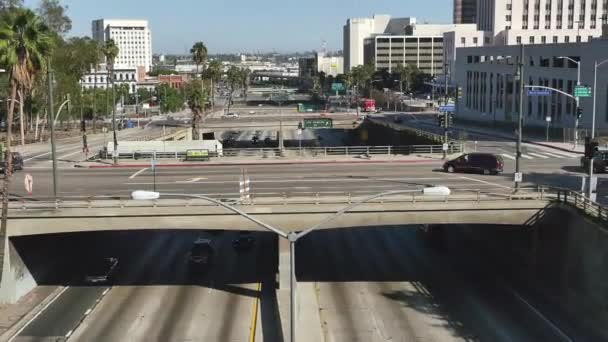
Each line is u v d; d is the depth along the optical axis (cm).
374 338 3556
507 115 12588
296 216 4081
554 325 3722
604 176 6000
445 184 5519
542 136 10050
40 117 13088
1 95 9844
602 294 3569
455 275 4672
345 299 4159
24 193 5309
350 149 8269
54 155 4981
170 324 3747
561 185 5459
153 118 17375
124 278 4600
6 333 3616
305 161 7431
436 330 3666
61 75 11769
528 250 4462
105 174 6512
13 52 3956
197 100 10725
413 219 4141
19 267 4206
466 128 12350
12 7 9956
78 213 4056
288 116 13525
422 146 8144
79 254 5212
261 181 5841
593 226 3697
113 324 3750
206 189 5397
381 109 18950
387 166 6938
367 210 4097
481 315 3888
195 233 5800
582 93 7481
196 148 8069
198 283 4478
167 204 4081
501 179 5831
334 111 17475
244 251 5184
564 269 4078
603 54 9719
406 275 4669
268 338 3562
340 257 5112
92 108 14712
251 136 16050
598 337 3512
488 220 4184
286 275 4150
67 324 3753
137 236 5772
